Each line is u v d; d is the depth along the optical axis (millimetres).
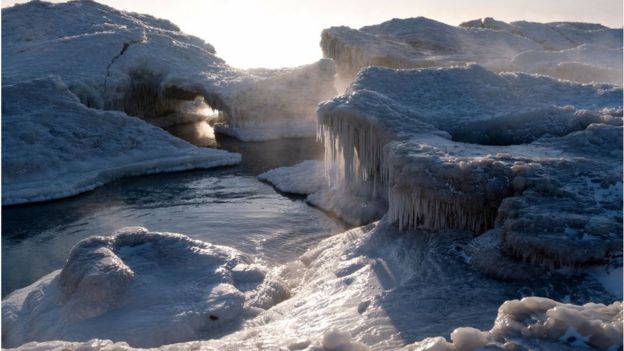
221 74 30812
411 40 42969
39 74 27703
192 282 8875
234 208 15117
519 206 8000
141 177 18766
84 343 4684
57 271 10008
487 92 14453
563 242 6961
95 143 19688
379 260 8984
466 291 6984
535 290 6785
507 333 3801
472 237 8703
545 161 9289
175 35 40406
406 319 6355
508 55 41188
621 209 7738
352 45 38031
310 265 10359
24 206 15570
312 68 28828
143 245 9773
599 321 3754
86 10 41750
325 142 13633
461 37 44375
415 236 9234
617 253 6910
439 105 13984
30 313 8484
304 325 6773
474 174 8766
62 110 20688
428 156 9516
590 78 26484
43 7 40969
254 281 9266
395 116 12383
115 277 8352
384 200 13336
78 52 30703
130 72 30453
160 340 7383
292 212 14617
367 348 3904
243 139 25453
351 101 12930
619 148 10297
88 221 14328
